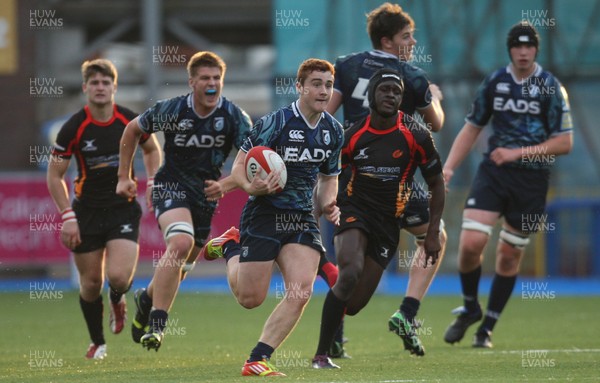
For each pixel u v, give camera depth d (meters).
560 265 70.75
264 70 89.25
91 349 31.56
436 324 43.06
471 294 34.19
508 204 34.22
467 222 34.09
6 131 78.31
